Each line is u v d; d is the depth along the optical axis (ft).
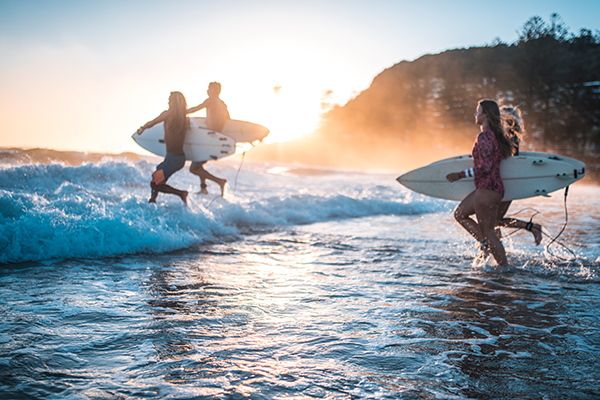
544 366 6.36
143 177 25.39
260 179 46.19
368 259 14.78
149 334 7.16
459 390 5.51
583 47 176.86
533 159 13.99
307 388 5.45
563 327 8.20
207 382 5.50
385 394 5.33
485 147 13.11
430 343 7.22
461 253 16.15
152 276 11.25
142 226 15.25
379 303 9.61
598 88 152.87
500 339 7.48
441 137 243.60
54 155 32.58
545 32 156.15
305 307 9.14
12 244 12.22
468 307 9.41
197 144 22.49
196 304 9.02
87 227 13.78
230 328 7.66
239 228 20.77
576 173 13.80
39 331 7.04
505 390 5.54
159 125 23.99
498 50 245.65
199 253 14.75
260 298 9.70
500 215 15.05
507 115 14.90
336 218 26.50
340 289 10.76
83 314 8.02
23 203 14.08
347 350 6.81
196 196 23.39
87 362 5.96
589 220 26.07
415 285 11.35
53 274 10.85
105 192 19.58
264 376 5.76
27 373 5.50
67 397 4.94
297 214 25.41
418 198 36.14
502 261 13.39
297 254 15.37
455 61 313.94
